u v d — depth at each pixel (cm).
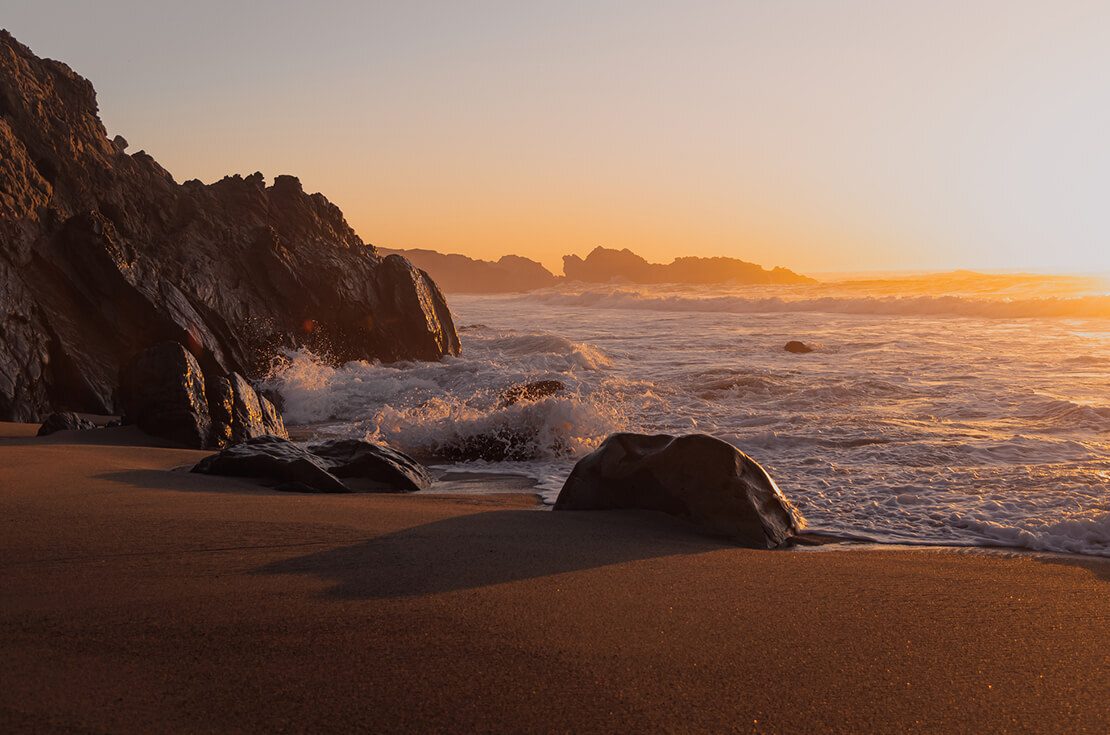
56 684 287
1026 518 717
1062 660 350
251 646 330
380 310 2531
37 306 1670
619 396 1636
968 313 4028
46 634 335
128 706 273
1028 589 475
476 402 1505
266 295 2334
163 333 1806
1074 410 1305
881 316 4200
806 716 288
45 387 1602
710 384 1786
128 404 1171
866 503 789
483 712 280
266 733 259
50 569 431
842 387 1664
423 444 1165
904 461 988
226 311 2192
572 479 711
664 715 284
